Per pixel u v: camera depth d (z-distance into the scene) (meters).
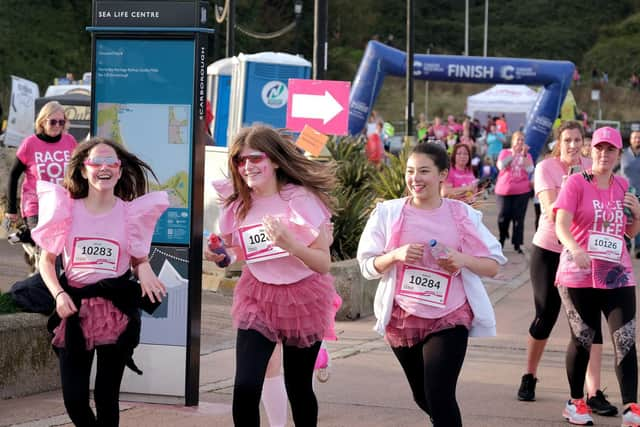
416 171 6.23
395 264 6.28
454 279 6.18
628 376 7.39
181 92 7.91
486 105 53.22
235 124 17.14
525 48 103.06
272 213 6.06
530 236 22.20
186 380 7.91
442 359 6.02
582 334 7.62
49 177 10.65
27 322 8.03
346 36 91.44
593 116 88.31
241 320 6.02
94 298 5.94
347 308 11.91
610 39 105.88
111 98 8.02
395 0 105.12
